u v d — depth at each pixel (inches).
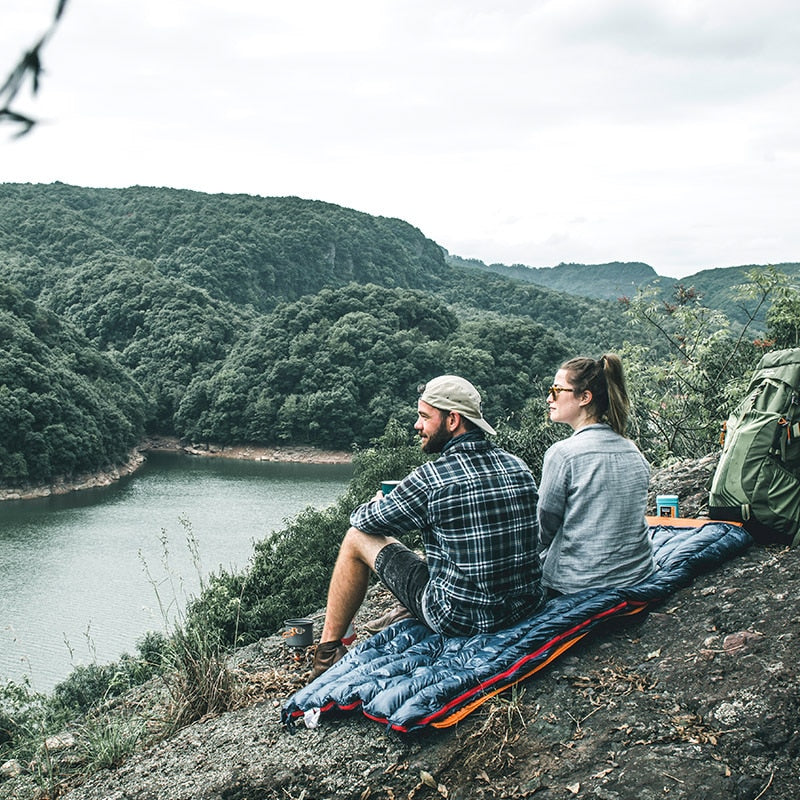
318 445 4097.0
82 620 1317.7
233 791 126.8
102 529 2135.8
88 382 3659.0
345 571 144.2
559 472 147.1
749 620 141.0
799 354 177.3
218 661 177.6
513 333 4776.1
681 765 112.7
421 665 133.6
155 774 140.0
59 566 1696.6
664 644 141.1
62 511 2429.9
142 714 181.6
